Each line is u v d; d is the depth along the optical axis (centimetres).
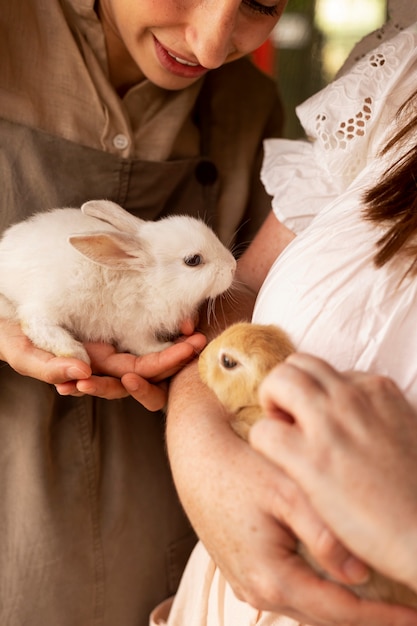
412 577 39
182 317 63
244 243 75
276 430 41
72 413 67
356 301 47
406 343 47
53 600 67
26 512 66
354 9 114
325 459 40
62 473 67
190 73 63
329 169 59
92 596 69
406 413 41
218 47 58
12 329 60
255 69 77
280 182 63
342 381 42
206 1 57
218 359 50
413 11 63
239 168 73
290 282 50
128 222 63
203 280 62
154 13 58
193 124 72
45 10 63
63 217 62
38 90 64
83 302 61
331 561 41
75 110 64
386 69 58
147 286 62
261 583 43
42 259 60
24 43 63
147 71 63
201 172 71
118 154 66
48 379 56
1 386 65
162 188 68
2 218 65
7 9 63
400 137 52
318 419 40
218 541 45
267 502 44
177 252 62
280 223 64
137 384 56
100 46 65
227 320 63
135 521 70
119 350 64
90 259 59
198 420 49
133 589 70
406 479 40
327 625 43
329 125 59
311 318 48
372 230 49
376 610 42
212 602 55
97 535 68
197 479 46
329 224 51
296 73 117
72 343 58
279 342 48
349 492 39
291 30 116
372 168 54
